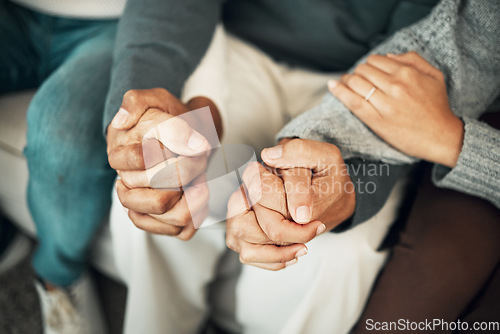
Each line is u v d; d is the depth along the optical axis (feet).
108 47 2.42
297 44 2.52
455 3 2.04
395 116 1.94
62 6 2.51
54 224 2.31
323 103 2.06
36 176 2.23
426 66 2.00
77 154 2.19
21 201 2.62
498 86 2.09
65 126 2.19
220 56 2.30
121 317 2.84
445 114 1.95
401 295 2.04
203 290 2.37
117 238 2.19
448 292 1.98
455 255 1.99
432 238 2.04
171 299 2.30
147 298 2.21
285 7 2.44
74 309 2.53
